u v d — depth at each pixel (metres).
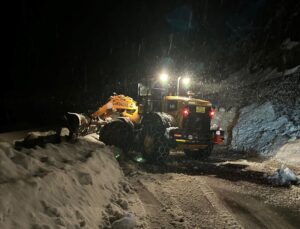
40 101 34.03
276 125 13.59
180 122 10.29
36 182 3.91
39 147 6.24
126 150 10.06
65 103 31.30
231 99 19.89
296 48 19.78
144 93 11.40
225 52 31.20
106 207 5.12
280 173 7.94
